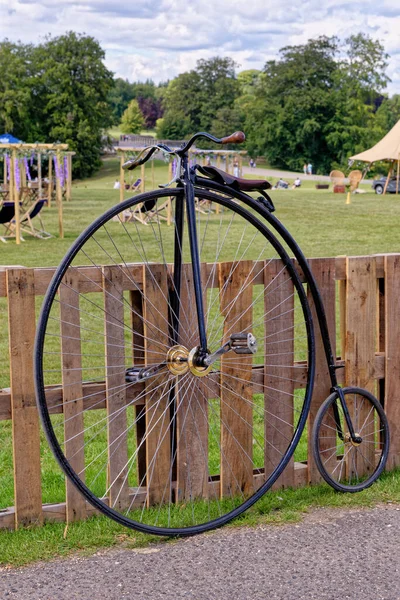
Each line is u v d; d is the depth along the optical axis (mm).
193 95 102750
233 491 3855
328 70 83750
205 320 3748
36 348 3053
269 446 3930
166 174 64938
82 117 73500
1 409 3363
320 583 3025
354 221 21500
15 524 3424
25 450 3391
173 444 3721
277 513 3697
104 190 42250
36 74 74375
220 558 3232
